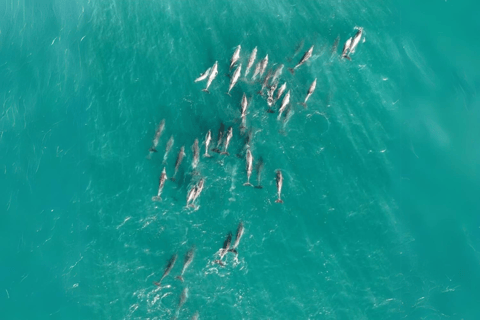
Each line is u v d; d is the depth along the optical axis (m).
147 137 48.47
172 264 43.44
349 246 44.78
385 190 46.97
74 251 44.19
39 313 42.00
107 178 46.91
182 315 42.19
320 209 46.06
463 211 46.00
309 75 51.34
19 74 51.25
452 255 44.41
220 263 43.72
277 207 45.91
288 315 42.53
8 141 48.28
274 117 48.94
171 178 46.34
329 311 42.69
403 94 51.19
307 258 44.31
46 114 49.53
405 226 45.59
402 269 44.06
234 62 50.72
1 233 44.62
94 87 50.88
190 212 45.50
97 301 42.53
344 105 50.28
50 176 46.94
